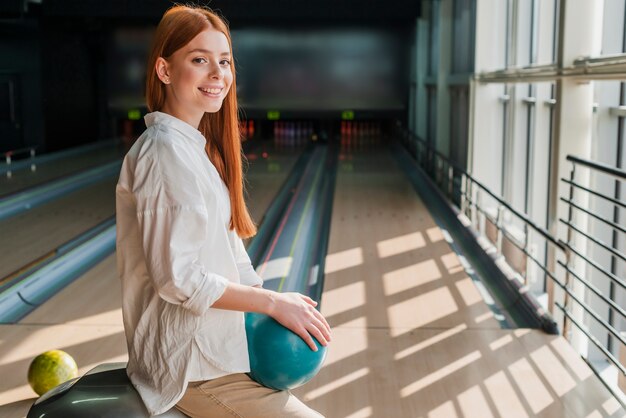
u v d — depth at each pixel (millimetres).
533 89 6355
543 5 5590
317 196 9117
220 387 1581
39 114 13102
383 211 8219
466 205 7855
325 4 12633
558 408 3344
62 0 12375
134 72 14070
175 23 1509
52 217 7719
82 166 11297
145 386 1568
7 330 4523
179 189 1428
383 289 5312
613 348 4410
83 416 1539
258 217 7617
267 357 1563
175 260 1416
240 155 1713
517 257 6023
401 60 14125
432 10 12727
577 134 4379
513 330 4410
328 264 6008
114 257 6363
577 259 4336
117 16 12438
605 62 3848
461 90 9680
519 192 6711
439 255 6273
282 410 1613
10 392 3562
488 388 3576
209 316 1511
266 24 14125
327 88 14258
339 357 4008
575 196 4348
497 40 7812
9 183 9469
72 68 14367
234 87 1686
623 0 4270
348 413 3311
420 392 3539
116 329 4523
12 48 12859
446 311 4805
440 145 10781
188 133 1524
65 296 5254
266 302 1539
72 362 3521
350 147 14812
